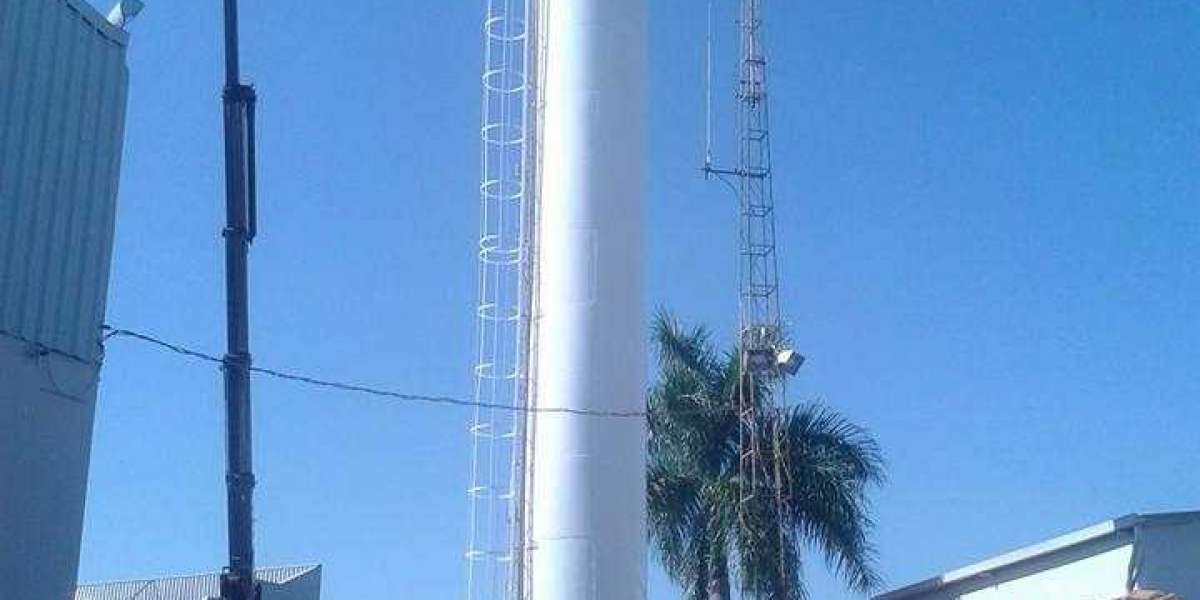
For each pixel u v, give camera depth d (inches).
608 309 1213.1
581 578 1151.6
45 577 909.2
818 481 1509.6
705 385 1572.3
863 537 1513.3
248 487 762.8
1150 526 1272.1
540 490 1177.4
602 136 1258.0
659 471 1542.8
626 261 1233.4
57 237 934.4
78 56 965.8
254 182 798.5
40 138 922.7
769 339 1582.2
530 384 1208.2
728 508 1494.8
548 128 1266.0
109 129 995.3
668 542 1519.4
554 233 1233.4
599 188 1243.2
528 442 1196.5
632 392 1205.7
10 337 888.3
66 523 932.0
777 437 1529.3
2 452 877.2
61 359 930.7
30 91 915.4
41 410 912.9
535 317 1218.6
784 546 1492.4
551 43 1288.1
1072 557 1352.1
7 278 886.4
